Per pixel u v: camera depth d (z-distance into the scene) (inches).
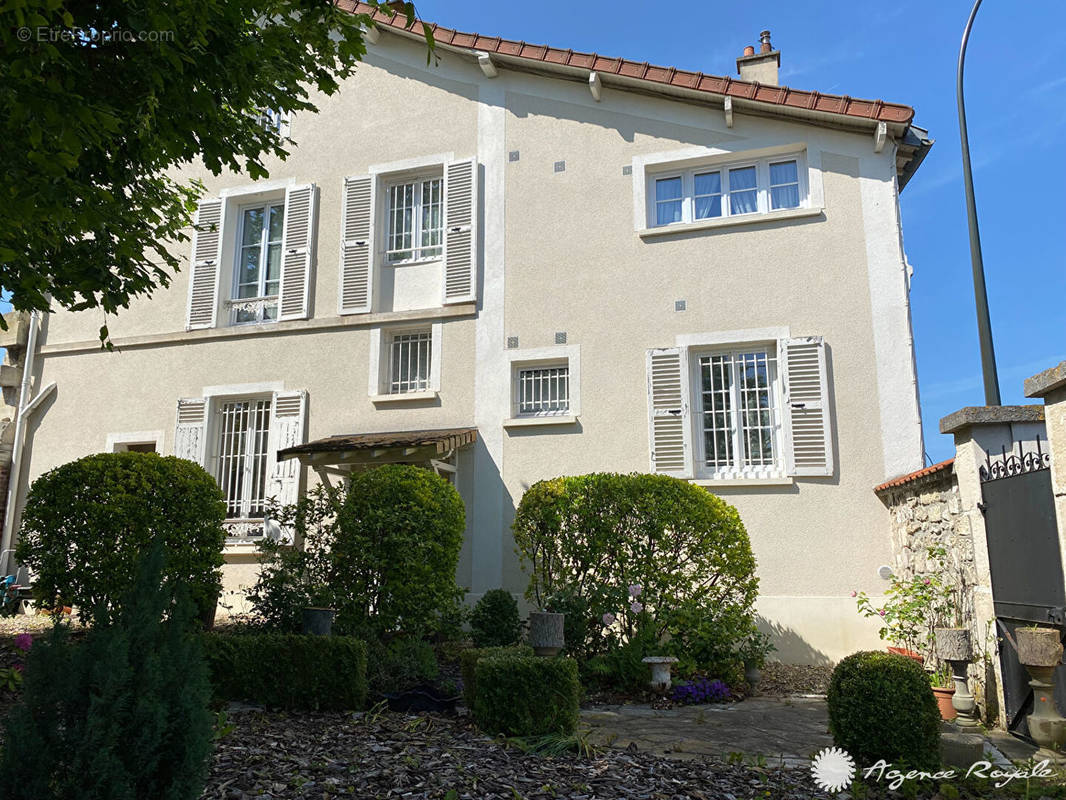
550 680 215.0
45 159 162.6
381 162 505.0
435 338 469.4
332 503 322.0
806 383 402.6
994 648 235.5
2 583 429.7
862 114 409.4
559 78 474.9
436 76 504.7
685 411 416.8
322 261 505.4
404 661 280.7
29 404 537.6
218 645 255.8
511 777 176.2
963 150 345.4
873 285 406.3
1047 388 204.5
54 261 250.5
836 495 390.6
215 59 195.3
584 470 428.1
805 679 342.0
